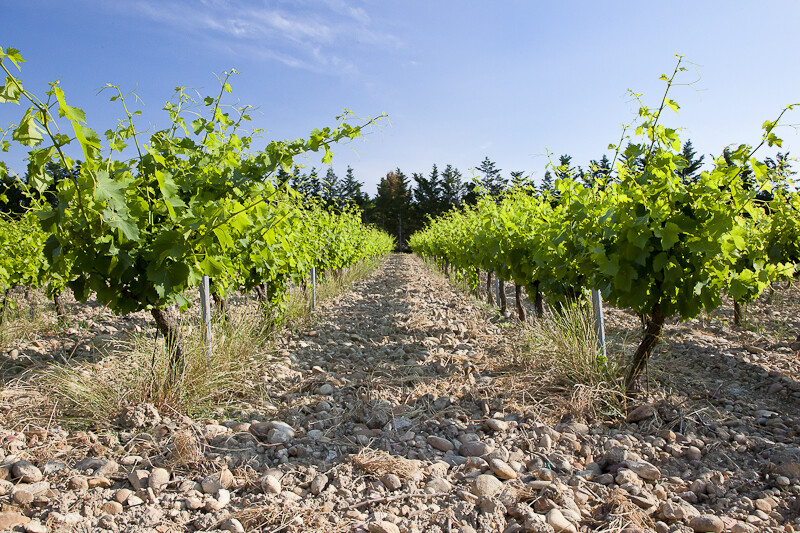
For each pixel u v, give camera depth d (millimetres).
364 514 2312
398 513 2318
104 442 2953
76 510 2256
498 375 4434
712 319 6691
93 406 3305
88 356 5059
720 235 3062
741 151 3076
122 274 3205
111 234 2986
